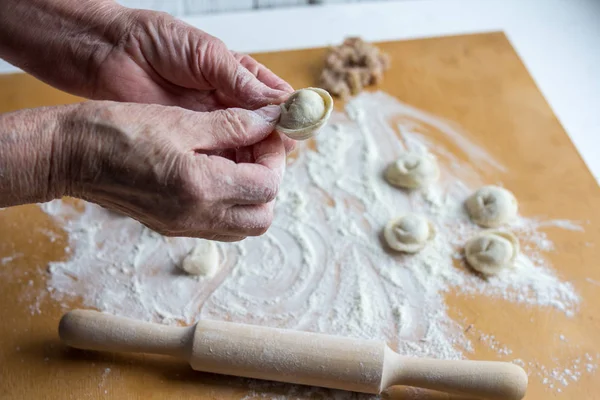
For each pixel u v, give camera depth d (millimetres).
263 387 1020
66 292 1146
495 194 1255
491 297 1135
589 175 1326
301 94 934
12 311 1117
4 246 1214
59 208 1279
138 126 844
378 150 1393
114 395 1013
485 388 955
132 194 860
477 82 1526
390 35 1757
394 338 1079
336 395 1007
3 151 821
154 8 1871
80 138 837
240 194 873
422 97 1493
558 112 1583
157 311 1123
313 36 1754
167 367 1048
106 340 1026
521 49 1740
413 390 1016
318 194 1312
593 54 1729
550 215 1259
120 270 1184
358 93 1503
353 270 1182
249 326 1022
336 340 995
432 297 1136
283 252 1215
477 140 1400
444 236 1233
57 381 1029
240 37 1749
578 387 1015
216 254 1188
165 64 1094
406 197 1305
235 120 892
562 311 1113
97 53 1095
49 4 1097
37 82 1514
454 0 1879
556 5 1869
